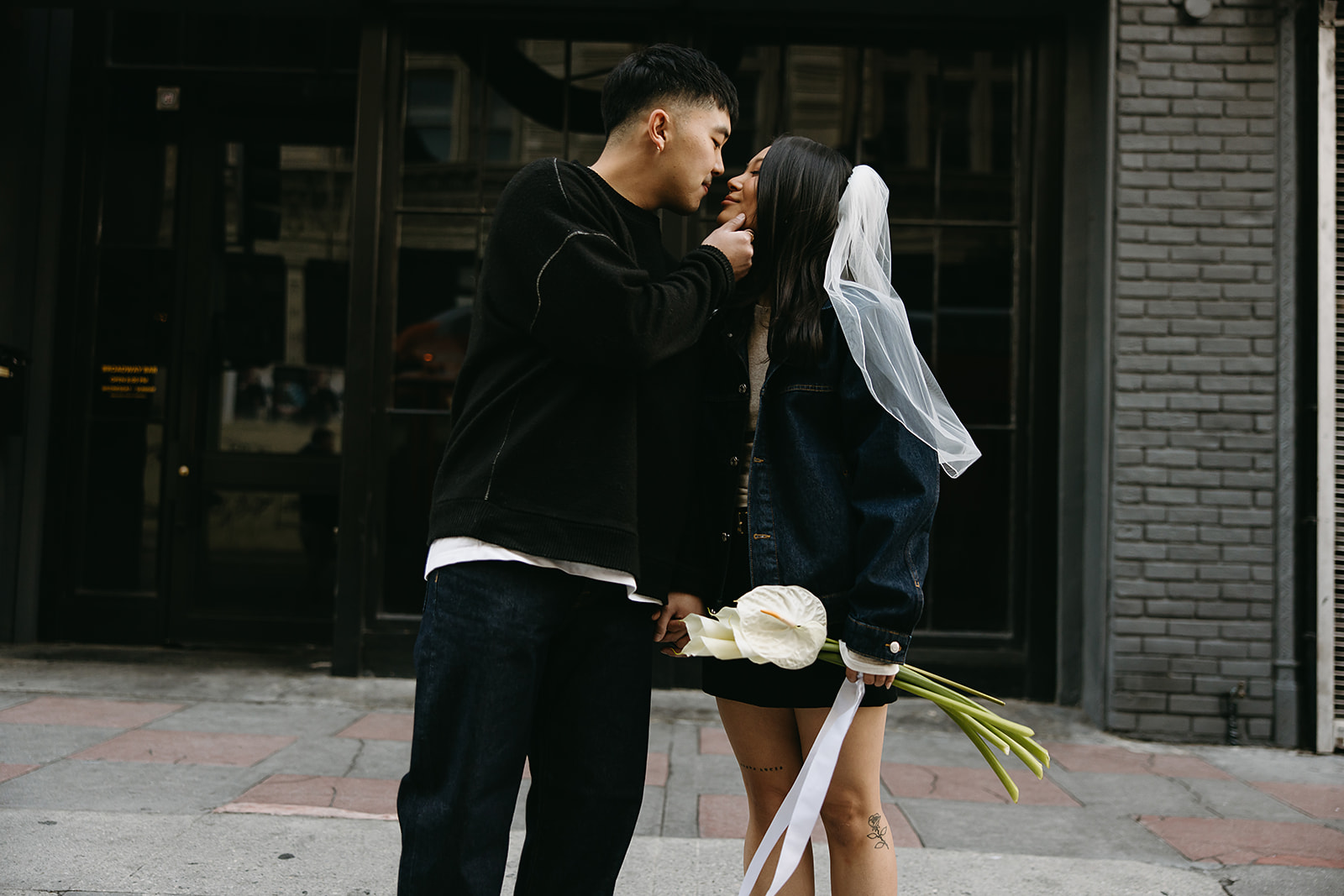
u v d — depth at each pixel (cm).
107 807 290
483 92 483
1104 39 451
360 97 478
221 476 524
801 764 189
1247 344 429
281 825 281
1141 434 430
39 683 442
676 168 170
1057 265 475
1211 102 436
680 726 416
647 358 154
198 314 523
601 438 161
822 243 176
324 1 480
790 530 171
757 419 178
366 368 474
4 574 512
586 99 483
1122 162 436
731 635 163
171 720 394
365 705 430
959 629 472
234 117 527
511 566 159
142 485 521
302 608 521
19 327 517
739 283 184
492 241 164
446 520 162
